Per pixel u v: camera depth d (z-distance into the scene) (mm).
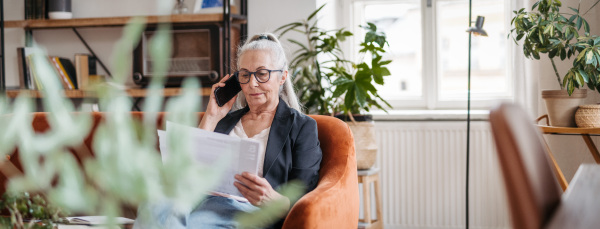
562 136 3059
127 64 549
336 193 1877
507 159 880
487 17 3818
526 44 2984
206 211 1938
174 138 583
